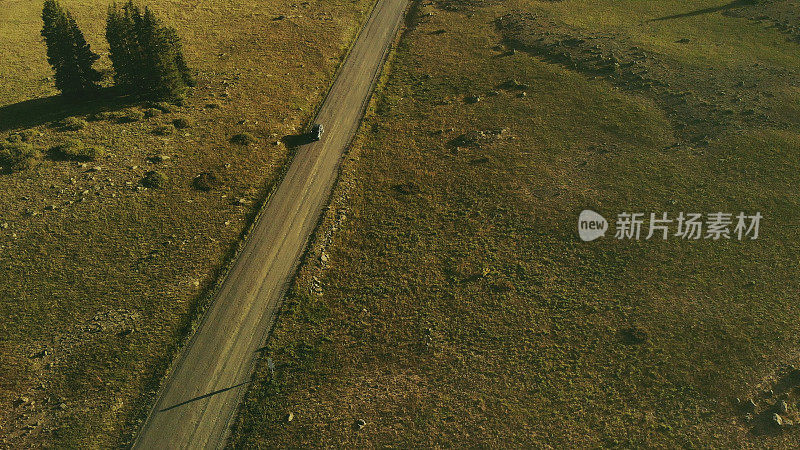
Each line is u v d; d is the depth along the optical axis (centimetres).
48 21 5600
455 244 4553
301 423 3206
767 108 6100
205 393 3350
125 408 3244
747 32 7988
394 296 4078
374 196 5091
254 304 3938
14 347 3506
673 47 7519
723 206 4834
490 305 4000
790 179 5106
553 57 7494
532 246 4519
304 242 4497
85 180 4809
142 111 5906
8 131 5362
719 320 3822
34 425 3119
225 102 6312
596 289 4112
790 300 3953
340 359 3609
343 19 8919
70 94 6022
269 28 8444
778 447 3045
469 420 3241
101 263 4116
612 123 6047
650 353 3616
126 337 3622
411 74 7269
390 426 3203
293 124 6097
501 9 9206
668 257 4353
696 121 5975
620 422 3216
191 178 5041
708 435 3125
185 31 8194
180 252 4281
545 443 3111
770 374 3444
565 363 3578
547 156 5584
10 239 4194
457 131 6028
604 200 4962
